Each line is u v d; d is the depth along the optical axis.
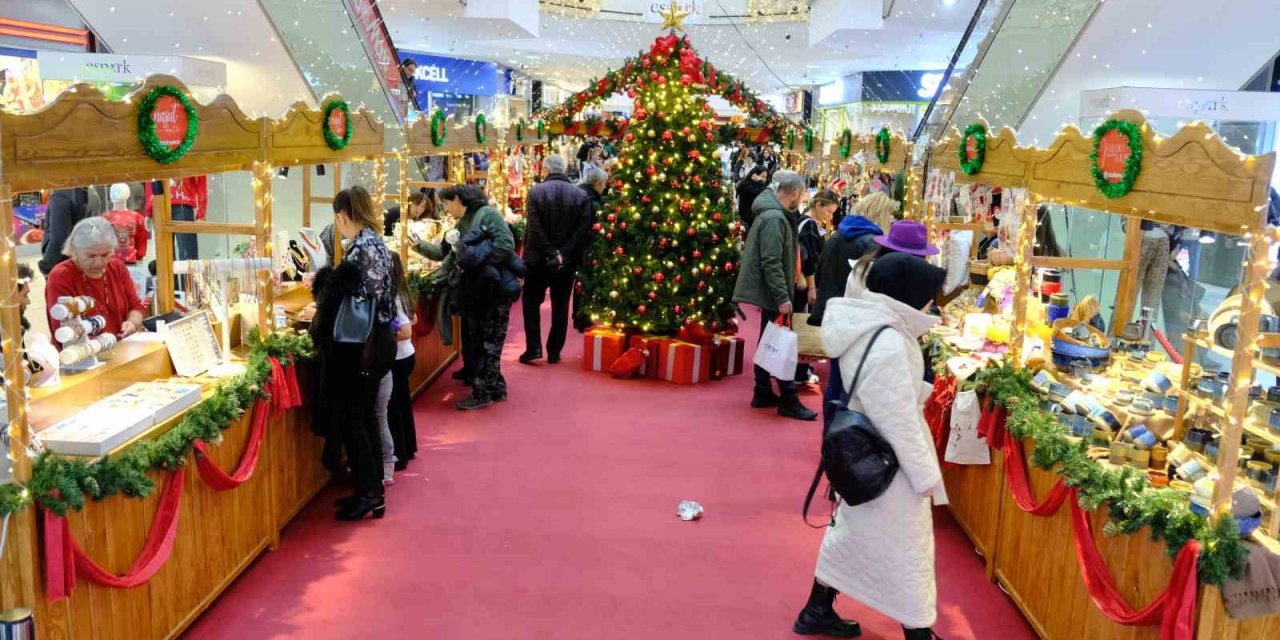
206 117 3.35
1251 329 2.38
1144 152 2.87
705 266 7.25
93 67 4.49
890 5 9.88
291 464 4.28
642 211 7.33
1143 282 6.00
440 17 10.59
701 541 4.27
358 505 4.40
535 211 7.34
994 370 3.93
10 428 2.42
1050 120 6.93
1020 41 6.99
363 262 4.16
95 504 2.71
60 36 9.07
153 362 3.59
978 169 4.70
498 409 6.32
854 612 3.66
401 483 4.91
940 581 3.98
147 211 6.16
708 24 13.55
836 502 3.24
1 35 8.45
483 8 10.52
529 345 7.66
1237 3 5.43
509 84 20.69
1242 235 2.39
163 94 2.98
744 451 5.57
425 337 6.75
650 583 3.84
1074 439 3.32
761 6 13.26
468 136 8.28
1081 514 3.03
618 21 13.24
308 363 4.43
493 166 9.75
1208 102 4.62
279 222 8.16
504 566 3.96
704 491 4.91
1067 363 3.99
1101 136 3.13
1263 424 2.78
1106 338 4.16
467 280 6.17
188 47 6.57
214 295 4.12
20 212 7.41
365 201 4.26
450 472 5.09
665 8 12.54
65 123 2.53
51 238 5.45
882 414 2.94
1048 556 3.39
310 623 3.44
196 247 7.02
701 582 3.86
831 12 10.90
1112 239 7.09
